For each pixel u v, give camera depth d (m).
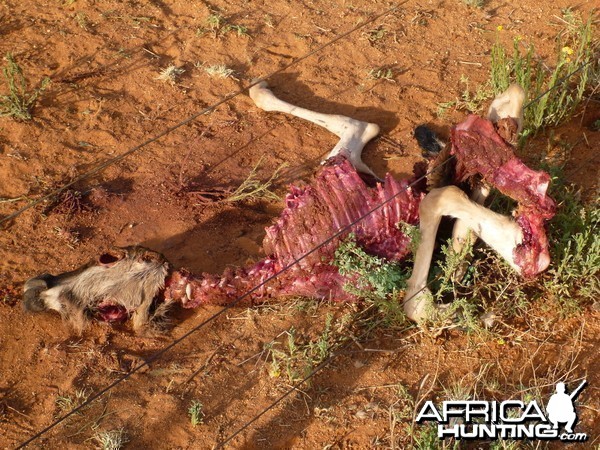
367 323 2.07
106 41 2.78
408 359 2.01
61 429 1.90
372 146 2.51
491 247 2.08
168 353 2.04
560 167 2.37
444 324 2.03
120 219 2.31
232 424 1.91
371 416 1.91
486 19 2.92
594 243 2.09
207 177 2.42
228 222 2.32
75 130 2.52
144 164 2.45
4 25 2.81
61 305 2.04
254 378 1.98
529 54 2.52
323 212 2.07
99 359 2.02
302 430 1.89
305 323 2.08
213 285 2.07
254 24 2.87
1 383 1.98
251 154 2.49
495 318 2.06
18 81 2.63
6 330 2.08
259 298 2.11
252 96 2.60
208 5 2.92
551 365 2.00
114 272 2.05
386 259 2.10
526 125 2.49
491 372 1.99
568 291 2.12
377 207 2.04
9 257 2.22
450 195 1.99
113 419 1.92
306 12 2.92
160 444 1.88
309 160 2.48
